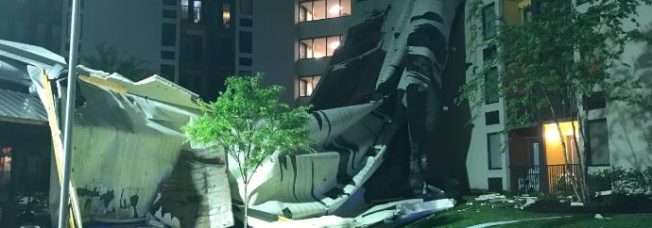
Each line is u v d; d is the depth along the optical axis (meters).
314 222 18.38
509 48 16.86
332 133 23.81
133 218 16.47
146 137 17.03
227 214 17.36
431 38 28.55
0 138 17.53
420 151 26.31
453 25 30.86
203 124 15.59
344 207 22.83
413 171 25.78
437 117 27.47
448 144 30.31
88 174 15.05
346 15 44.94
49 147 19.09
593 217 13.80
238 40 47.16
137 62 42.22
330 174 22.92
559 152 22.39
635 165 17.98
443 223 16.89
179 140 18.52
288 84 46.06
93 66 35.59
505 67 17.59
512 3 26.48
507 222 14.66
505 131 18.72
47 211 17.70
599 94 19.42
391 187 25.67
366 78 31.03
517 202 18.91
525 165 24.20
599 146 19.70
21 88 16.42
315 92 33.44
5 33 42.03
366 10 37.19
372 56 32.59
